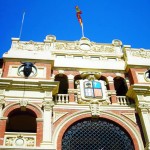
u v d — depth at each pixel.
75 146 17.11
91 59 22.50
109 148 17.25
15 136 16.22
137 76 20.84
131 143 17.44
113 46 23.95
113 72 21.72
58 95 19.39
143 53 22.81
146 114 18.41
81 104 18.83
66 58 22.22
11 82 18.47
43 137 16.06
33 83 18.66
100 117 18.36
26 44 22.05
